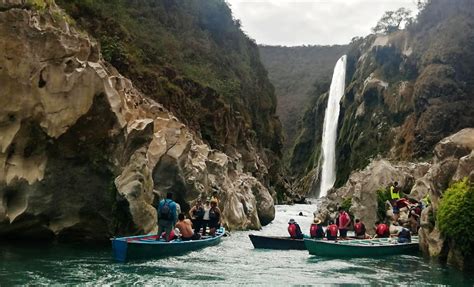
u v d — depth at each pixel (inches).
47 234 756.6
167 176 925.2
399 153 3602.4
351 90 4832.7
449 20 3946.9
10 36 652.1
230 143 2102.6
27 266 572.1
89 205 759.7
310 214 1934.1
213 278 554.3
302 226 1364.4
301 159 5905.5
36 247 698.2
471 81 3543.3
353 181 1293.1
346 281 553.9
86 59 746.2
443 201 634.8
